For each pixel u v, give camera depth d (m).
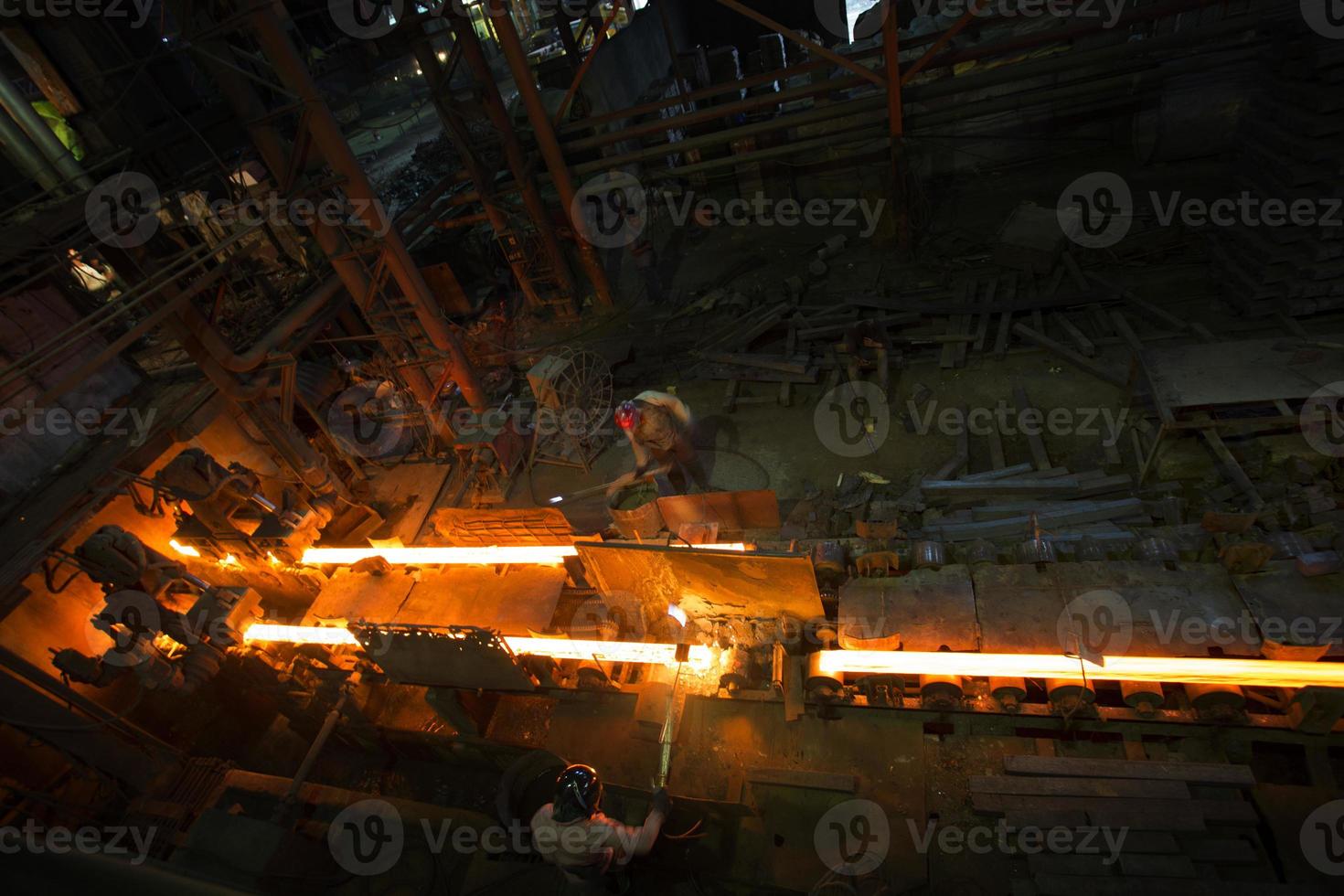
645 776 6.33
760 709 6.43
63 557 7.45
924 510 8.31
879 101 11.43
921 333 10.84
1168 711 5.46
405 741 7.40
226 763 7.38
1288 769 5.41
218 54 8.25
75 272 10.68
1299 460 7.28
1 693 6.45
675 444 8.28
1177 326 9.31
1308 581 5.23
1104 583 5.64
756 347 11.70
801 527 8.47
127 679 8.08
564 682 7.00
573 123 12.20
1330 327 8.40
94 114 11.17
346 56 15.36
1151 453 7.69
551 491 10.62
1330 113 7.76
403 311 10.34
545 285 14.66
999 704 5.71
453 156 18.81
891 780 5.81
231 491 8.20
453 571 7.61
